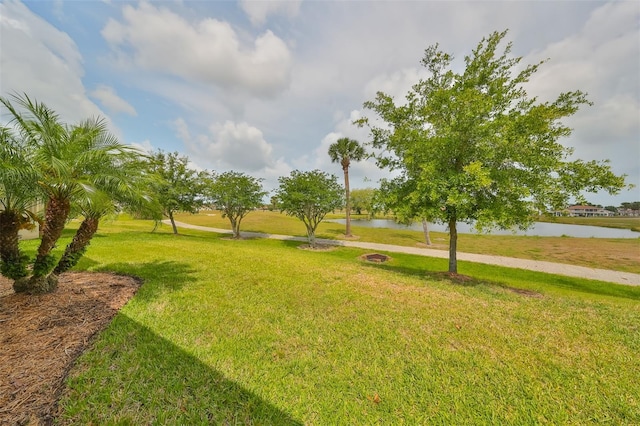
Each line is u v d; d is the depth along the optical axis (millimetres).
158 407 2258
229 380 2631
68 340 3170
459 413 2312
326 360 3020
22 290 4410
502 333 3740
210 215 44219
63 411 2148
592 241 19141
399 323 4016
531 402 2430
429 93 7469
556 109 5758
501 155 6039
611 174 5328
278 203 16094
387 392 2543
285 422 2176
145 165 5453
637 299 7387
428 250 15484
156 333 3449
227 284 5629
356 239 20109
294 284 5805
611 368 2930
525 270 10594
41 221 4520
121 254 8305
